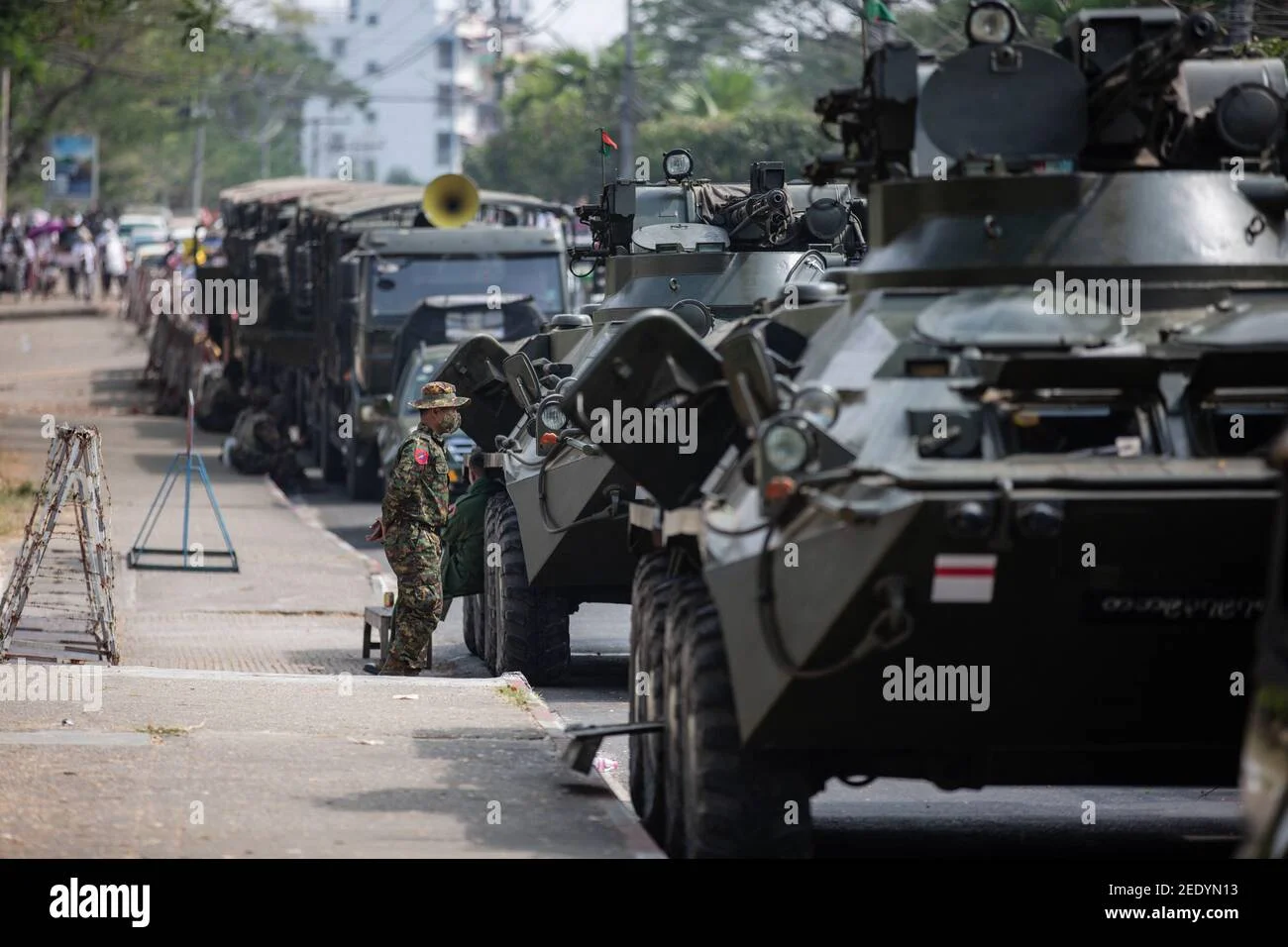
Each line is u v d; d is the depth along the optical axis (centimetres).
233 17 17550
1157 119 2877
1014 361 2422
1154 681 2427
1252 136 2838
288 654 5094
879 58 2872
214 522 7762
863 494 2328
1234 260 2728
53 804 2877
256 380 11625
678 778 2695
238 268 12225
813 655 2350
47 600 5450
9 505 7481
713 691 2525
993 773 2530
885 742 2445
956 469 2344
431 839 2711
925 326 2570
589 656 5219
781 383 2547
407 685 4012
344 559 6938
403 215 9444
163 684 4006
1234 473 2342
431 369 8156
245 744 3356
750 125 17588
